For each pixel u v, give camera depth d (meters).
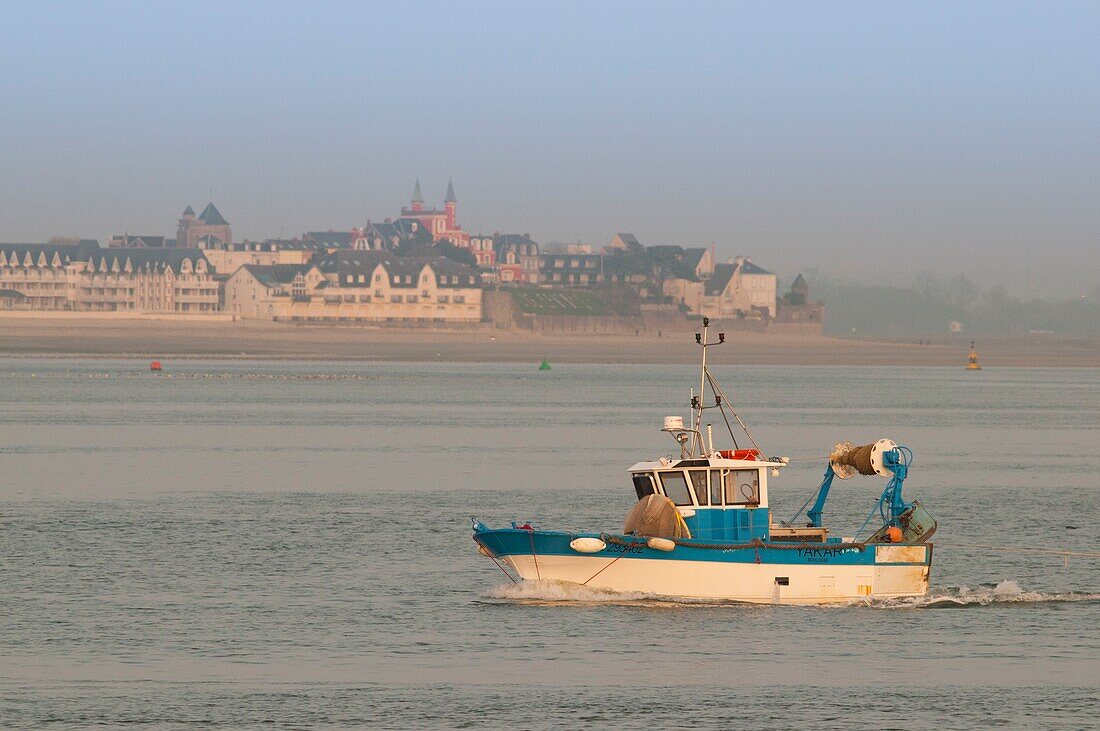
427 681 147.62
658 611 179.75
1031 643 165.75
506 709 137.88
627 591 183.12
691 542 179.62
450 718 135.12
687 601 181.50
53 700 139.62
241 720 133.88
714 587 181.25
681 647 161.62
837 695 143.00
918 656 159.00
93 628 170.75
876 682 148.12
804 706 139.25
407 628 171.50
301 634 168.38
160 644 163.00
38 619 175.38
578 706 139.00
